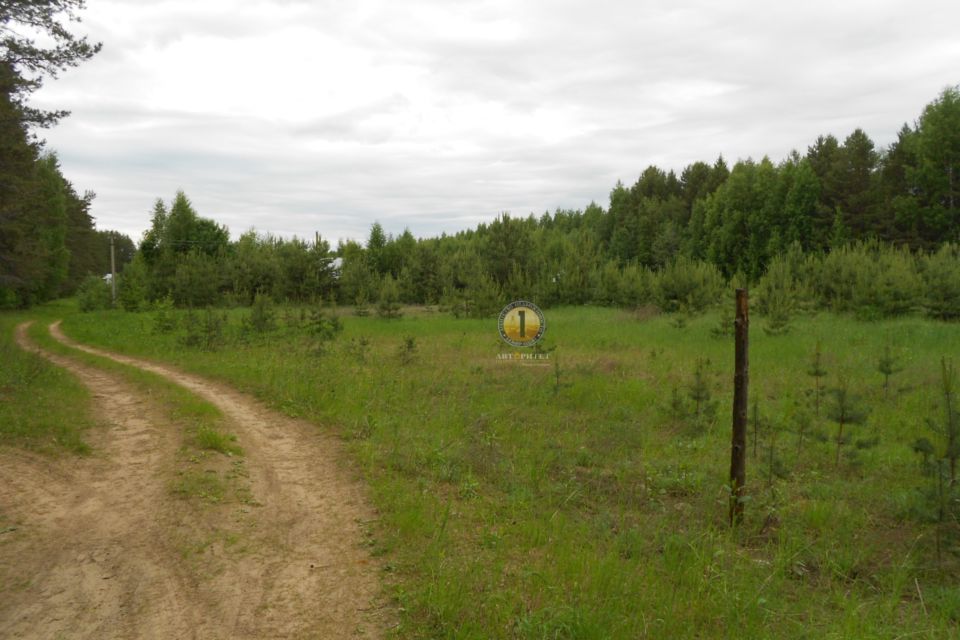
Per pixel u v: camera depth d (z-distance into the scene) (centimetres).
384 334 2247
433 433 882
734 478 587
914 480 694
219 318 2247
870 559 522
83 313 4172
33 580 464
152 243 5397
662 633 386
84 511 605
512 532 553
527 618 389
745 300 581
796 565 504
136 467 746
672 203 6900
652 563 488
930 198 3941
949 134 3759
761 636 385
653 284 3009
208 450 800
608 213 7762
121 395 1210
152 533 555
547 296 3450
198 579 471
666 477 718
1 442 771
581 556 489
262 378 1294
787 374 1273
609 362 1439
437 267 4481
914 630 398
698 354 1536
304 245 4269
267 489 677
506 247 4184
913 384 1122
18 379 1131
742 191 5188
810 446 822
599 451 829
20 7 1421
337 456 798
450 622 397
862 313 2134
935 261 2316
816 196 4641
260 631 400
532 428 932
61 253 5241
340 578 473
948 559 511
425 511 592
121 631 399
